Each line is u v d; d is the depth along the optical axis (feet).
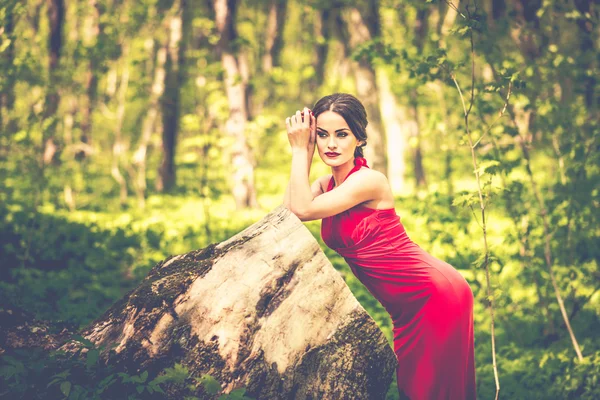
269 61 81.56
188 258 11.58
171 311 10.78
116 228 37.81
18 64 26.94
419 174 62.75
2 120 37.55
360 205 11.41
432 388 11.38
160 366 10.64
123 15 55.36
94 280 26.11
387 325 21.85
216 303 10.77
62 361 10.99
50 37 53.98
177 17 59.26
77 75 42.63
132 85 53.72
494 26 22.90
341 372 10.91
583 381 16.96
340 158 11.39
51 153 48.32
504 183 20.11
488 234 33.42
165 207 54.29
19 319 11.96
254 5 73.20
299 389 10.73
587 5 23.15
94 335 11.19
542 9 21.90
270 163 82.28
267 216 11.50
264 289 10.85
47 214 38.99
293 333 10.82
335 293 11.10
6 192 40.68
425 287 11.25
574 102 22.68
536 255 21.85
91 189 59.62
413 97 46.26
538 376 18.10
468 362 11.79
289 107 89.04
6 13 24.64
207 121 43.65
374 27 48.42
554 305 24.41
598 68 22.08
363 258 11.45
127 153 73.77
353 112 11.33
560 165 21.25
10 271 25.23
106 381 10.23
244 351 10.62
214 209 51.19
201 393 10.43
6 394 10.54
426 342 11.32
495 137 20.31
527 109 21.13
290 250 11.06
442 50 16.34
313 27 83.76
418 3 36.50
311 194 11.19
